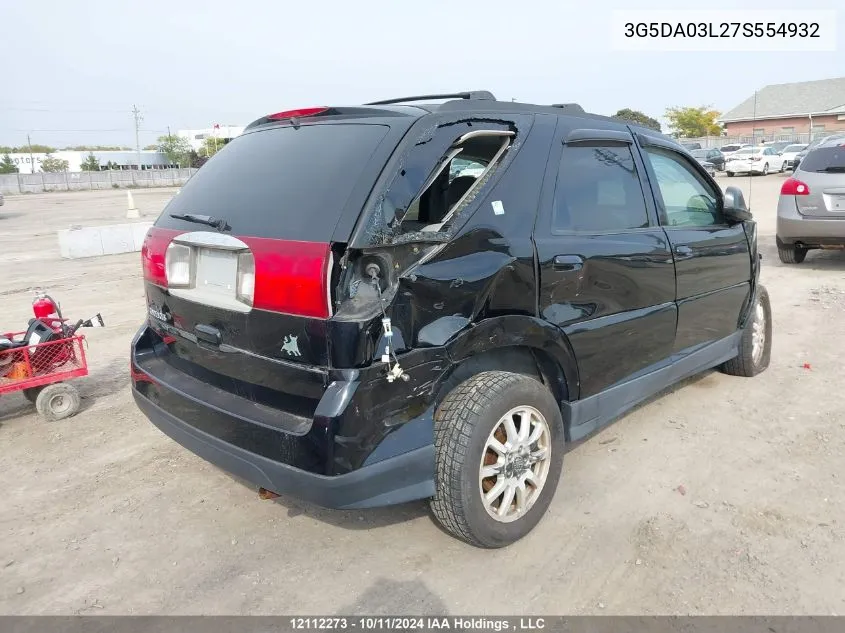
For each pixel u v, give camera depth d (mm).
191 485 3889
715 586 2906
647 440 4320
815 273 9516
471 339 2900
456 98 3422
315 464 2617
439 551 3209
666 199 4262
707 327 4570
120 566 3143
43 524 3504
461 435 2881
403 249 2729
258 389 2926
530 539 3277
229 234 2949
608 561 3094
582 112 3836
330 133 3133
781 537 3242
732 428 4473
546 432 3254
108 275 10906
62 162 94250
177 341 3406
